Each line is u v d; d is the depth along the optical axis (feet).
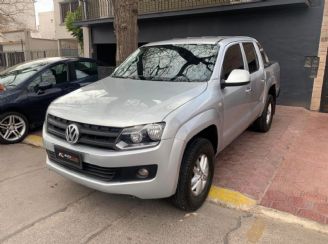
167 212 11.73
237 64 15.39
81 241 10.16
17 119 19.86
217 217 11.41
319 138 19.52
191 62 14.03
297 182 13.73
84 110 11.04
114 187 10.07
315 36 26.68
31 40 79.36
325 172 14.69
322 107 27.14
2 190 13.61
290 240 10.11
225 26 31.30
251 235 10.37
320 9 26.07
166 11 32.30
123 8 21.06
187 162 10.79
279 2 25.50
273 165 15.48
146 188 10.00
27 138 20.24
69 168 11.26
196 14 31.40
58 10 76.33
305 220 10.98
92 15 42.52
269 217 11.34
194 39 15.89
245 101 15.57
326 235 10.34
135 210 11.89
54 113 11.66
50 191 13.46
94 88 13.47
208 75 13.07
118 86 13.32
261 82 18.07
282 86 28.99
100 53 45.29
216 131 12.51
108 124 10.01
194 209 11.68
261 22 29.12
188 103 10.99
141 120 9.89
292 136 19.90
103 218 11.42
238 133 15.35
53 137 11.62
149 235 10.41
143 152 9.71
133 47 21.70
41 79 21.03
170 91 12.00
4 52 84.28
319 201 12.18
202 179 11.84
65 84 22.11
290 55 28.14
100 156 9.95
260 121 19.83
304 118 24.59
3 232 10.67
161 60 14.92
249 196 12.51
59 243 10.08
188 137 10.47
